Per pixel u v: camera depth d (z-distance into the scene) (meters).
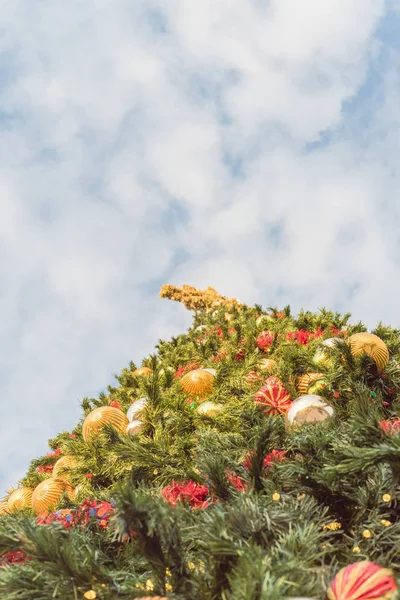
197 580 1.22
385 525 1.40
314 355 2.84
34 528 1.34
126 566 1.50
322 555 1.31
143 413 2.67
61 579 1.24
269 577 1.06
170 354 4.13
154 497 1.58
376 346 2.61
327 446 1.60
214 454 1.92
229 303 6.53
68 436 3.68
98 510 1.74
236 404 2.68
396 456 1.26
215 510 1.36
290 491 1.59
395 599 0.98
